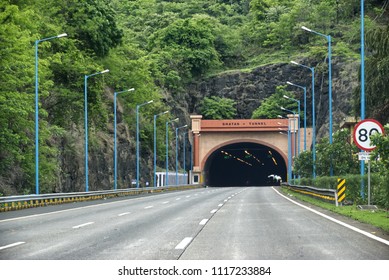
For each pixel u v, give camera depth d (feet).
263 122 538.88
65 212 121.70
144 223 87.10
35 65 183.01
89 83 277.64
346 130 190.29
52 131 235.61
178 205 146.51
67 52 268.00
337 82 539.70
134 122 428.97
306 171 286.25
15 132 194.39
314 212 110.63
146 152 458.91
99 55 339.57
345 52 568.41
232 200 178.09
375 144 77.41
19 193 205.98
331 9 651.66
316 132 554.46
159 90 539.29
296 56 616.80
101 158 336.90
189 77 623.77
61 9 304.09
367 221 83.82
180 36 641.40
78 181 288.51
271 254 50.21
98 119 324.80
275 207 131.64
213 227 78.23
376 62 190.60
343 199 128.26
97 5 333.83
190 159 570.46
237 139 548.31
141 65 420.36
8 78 177.58
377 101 189.98
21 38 175.73
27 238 66.18
